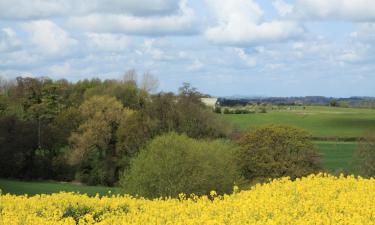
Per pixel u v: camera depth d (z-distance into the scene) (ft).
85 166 238.48
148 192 113.70
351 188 59.41
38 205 57.00
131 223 45.55
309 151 157.17
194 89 223.10
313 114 428.15
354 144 298.76
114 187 214.28
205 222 43.01
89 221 51.83
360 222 40.91
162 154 115.96
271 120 380.58
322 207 47.52
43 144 258.16
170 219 46.91
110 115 237.86
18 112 291.79
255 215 45.60
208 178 115.44
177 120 210.38
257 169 155.12
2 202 57.52
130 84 299.79
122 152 228.22
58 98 294.66
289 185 60.85
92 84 327.88
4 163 252.01
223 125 211.00
